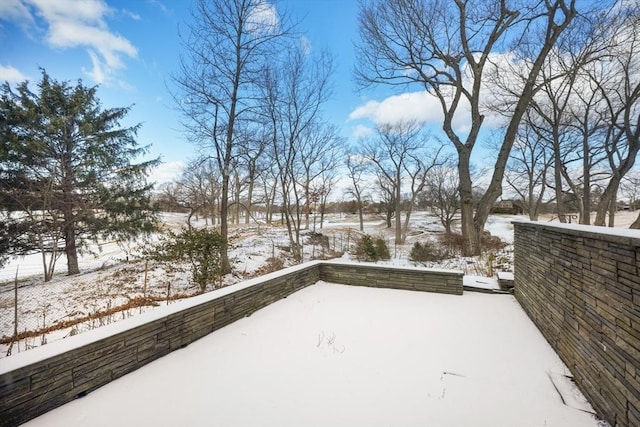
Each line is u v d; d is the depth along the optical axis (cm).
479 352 286
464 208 977
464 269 837
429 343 306
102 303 673
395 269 527
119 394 215
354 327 349
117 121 1167
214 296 342
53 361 195
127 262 1118
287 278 482
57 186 1023
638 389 154
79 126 1057
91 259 1358
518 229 458
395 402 208
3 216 938
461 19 892
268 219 2762
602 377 193
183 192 2227
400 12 950
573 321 243
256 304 408
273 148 1190
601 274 198
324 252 1398
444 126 998
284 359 271
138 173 1185
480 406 204
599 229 207
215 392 219
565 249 263
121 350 239
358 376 242
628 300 166
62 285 877
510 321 370
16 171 936
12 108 926
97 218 1101
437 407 202
